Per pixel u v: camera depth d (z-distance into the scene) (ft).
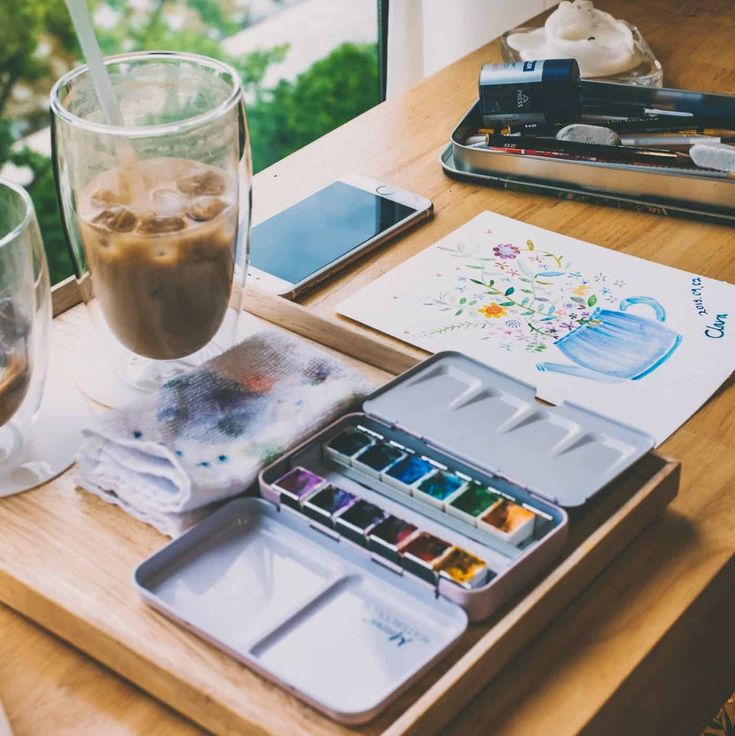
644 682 1.80
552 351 2.49
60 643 1.86
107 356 2.42
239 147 2.20
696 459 2.18
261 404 2.09
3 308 1.94
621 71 3.56
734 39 3.93
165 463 1.96
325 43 9.45
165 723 1.70
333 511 1.86
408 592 1.77
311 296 2.71
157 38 8.95
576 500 1.88
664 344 2.50
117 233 2.06
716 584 1.94
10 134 8.14
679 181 2.94
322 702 1.57
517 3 4.53
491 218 3.00
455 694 1.60
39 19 7.89
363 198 3.07
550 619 1.80
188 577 1.82
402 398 2.14
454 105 3.60
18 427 2.18
